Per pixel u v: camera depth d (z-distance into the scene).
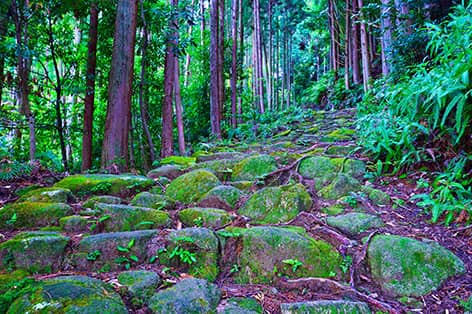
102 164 4.14
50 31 5.44
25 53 4.62
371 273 1.83
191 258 1.90
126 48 4.21
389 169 3.22
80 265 1.89
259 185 3.19
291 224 2.35
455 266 1.77
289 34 20.50
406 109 2.79
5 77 5.21
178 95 6.54
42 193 2.80
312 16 15.59
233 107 9.62
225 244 2.06
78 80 6.01
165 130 5.90
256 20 14.77
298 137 5.90
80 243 1.99
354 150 3.70
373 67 11.32
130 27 4.24
